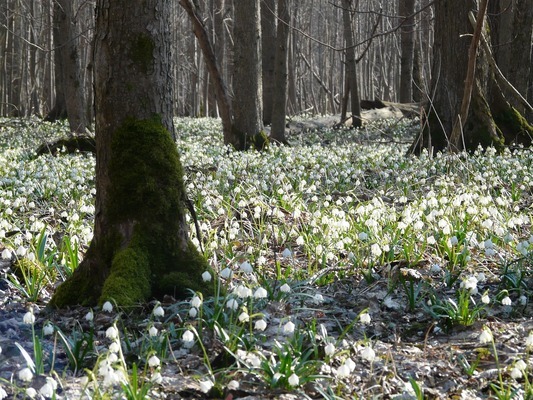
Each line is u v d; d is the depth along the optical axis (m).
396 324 3.93
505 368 3.50
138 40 4.15
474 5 7.93
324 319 3.93
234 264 4.52
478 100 8.05
